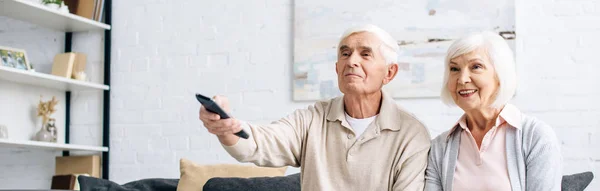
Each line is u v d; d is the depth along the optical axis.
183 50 4.43
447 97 2.59
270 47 4.23
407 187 2.49
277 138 2.53
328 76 4.05
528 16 3.78
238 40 4.30
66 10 4.43
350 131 2.58
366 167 2.54
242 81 4.27
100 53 4.64
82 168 4.50
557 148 2.44
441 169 2.55
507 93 2.46
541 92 3.73
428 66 3.88
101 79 4.62
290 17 4.20
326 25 4.09
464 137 2.55
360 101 2.59
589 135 3.65
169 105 4.43
